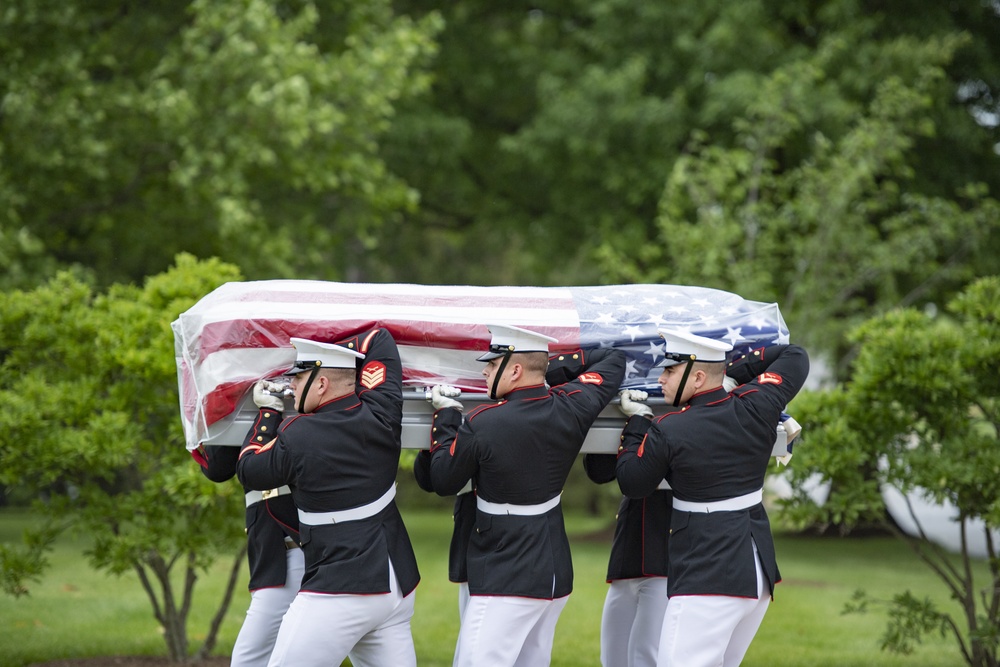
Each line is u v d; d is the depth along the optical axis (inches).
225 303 470.0
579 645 805.9
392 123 1552.7
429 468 477.1
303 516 450.9
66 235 1401.3
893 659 767.1
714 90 1337.4
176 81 1279.5
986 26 1498.5
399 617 460.1
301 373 446.3
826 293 1163.9
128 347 654.5
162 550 653.3
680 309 508.1
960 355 668.1
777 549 1508.4
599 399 463.5
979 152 1443.2
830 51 1301.7
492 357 454.9
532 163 1556.3
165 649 746.8
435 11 1530.5
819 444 670.5
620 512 531.2
